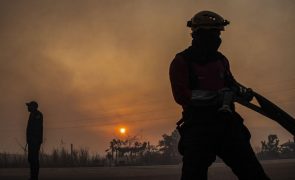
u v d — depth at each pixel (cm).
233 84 353
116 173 1423
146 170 1602
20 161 2161
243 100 341
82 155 2353
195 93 338
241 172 334
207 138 327
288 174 1051
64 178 1220
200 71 341
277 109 332
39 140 1022
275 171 1180
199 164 324
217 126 329
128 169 1739
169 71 346
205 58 344
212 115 331
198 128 329
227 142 331
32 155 1017
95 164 2331
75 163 2297
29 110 1030
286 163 1770
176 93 339
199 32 346
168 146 2770
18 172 1539
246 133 345
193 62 342
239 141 331
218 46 349
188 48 350
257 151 3200
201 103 334
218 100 334
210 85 339
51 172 1592
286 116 329
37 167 1020
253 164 330
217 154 339
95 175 1342
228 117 332
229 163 338
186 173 323
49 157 2312
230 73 355
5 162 2120
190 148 327
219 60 349
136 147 2705
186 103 337
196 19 347
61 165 2266
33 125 1017
